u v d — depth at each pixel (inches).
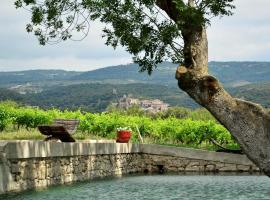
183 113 2790.4
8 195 549.3
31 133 1095.6
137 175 975.6
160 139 1446.9
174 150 1083.9
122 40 433.4
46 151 661.9
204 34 402.3
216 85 380.8
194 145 1390.3
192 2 411.2
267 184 794.8
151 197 606.2
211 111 383.9
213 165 1072.8
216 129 1359.5
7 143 569.6
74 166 768.9
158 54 433.1
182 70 388.2
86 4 430.6
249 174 1011.3
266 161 368.5
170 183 799.7
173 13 409.1
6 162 565.0
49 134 785.6
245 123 372.5
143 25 426.9
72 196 578.2
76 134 1295.5
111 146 923.4
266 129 368.8
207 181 845.2
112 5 426.9
